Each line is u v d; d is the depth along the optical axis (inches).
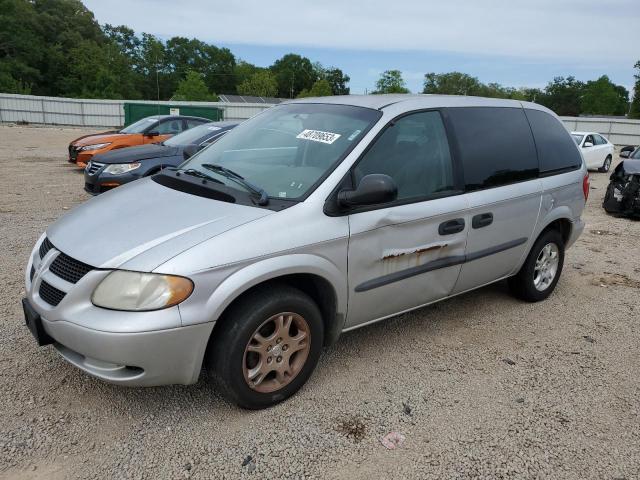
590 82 4232.3
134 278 100.3
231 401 115.8
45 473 97.3
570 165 190.9
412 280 139.0
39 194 372.2
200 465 100.9
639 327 174.2
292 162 132.6
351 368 139.2
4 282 188.5
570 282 218.7
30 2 3048.7
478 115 160.4
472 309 183.9
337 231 119.7
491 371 140.8
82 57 2758.4
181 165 153.6
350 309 128.4
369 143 130.2
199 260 102.4
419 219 135.2
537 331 167.8
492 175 157.4
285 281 121.8
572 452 109.1
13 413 113.7
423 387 131.3
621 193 362.6
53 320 105.2
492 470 103.0
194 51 4018.2
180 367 104.8
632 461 107.2
